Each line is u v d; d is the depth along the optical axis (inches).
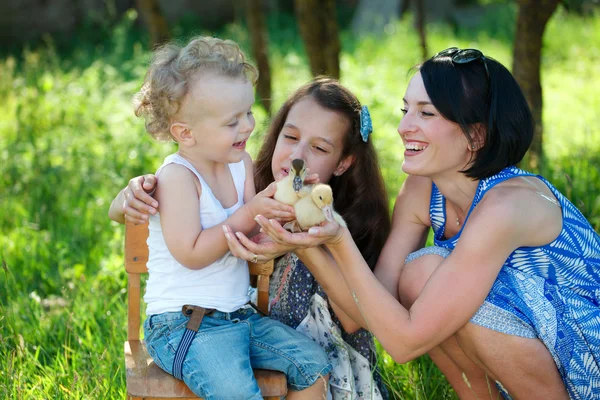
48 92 395.9
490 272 129.6
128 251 141.8
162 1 741.9
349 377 147.0
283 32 704.4
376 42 624.7
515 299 132.6
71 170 300.7
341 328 153.0
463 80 133.3
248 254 126.7
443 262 132.3
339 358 147.8
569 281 138.7
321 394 136.3
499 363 133.3
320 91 152.6
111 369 162.4
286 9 817.5
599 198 231.3
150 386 128.1
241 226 129.1
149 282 137.9
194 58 129.0
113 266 215.0
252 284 154.5
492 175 137.6
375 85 448.1
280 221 128.3
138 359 136.0
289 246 126.2
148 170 291.0
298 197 124.7
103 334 182.2
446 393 160.2
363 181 158.7
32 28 670.5
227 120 129.2
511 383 135.1
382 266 150.6
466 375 144.8
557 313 133.7
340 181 161.0
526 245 135.0
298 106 151.8
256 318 141.1
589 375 134.6
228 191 141.5
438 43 613.3
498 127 134.3
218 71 128.7
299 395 136.3
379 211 160.2
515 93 136.5
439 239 151.7
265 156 162.6
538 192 136.3
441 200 148.1
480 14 758.5
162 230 132.6
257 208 127.7
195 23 737.6
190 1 750.5
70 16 683.4
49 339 183.3
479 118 133.7
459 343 137.8
